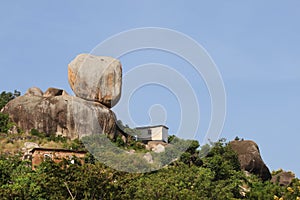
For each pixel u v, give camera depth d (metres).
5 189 66.69
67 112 101.31
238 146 109.00
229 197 82.56
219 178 94.50
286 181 108.75
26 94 107.69
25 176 76.88
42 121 101.62
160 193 73.38
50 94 107.38
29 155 90.94
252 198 88.56
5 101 116.38
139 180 74.31
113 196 65.88
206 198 78.81
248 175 104.50
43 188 66.44
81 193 65.62
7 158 90.44
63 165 67.19
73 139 100.56
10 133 100.88
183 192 74.69
